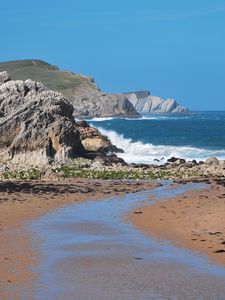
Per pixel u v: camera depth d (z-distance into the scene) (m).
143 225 26.14
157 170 50.94
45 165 51.16
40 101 55.84
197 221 26.75
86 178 45.72
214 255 20.50
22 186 40.12
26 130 53.59
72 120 58.72
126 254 20.78
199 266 19.17
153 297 16.19
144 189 39.00
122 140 81.31
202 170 51.47
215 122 197.38
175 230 24.84
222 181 43.66
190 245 22.02
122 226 25.98
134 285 17.22
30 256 20.47
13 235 24.00
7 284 17.27
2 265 19.28
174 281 17.59
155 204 32.31
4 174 46.38
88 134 66.06
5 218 27.89
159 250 21.34
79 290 16.75
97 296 16.25
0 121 54.22
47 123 54.47
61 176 46.03
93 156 57.44
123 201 33.56
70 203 32.78
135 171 49.69
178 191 38.00
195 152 72.31
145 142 87.94
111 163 55.75
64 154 53.66
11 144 53.69
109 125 164.62
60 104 56.59
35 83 58.94
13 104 56.25
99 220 27.50
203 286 17.12
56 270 18.73
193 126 163.25
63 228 25.55
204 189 38.91
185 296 16.27
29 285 17.17
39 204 32.22
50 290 16.72
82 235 24.05
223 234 23.80
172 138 102.50
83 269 18.86
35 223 26.72
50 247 21.84
